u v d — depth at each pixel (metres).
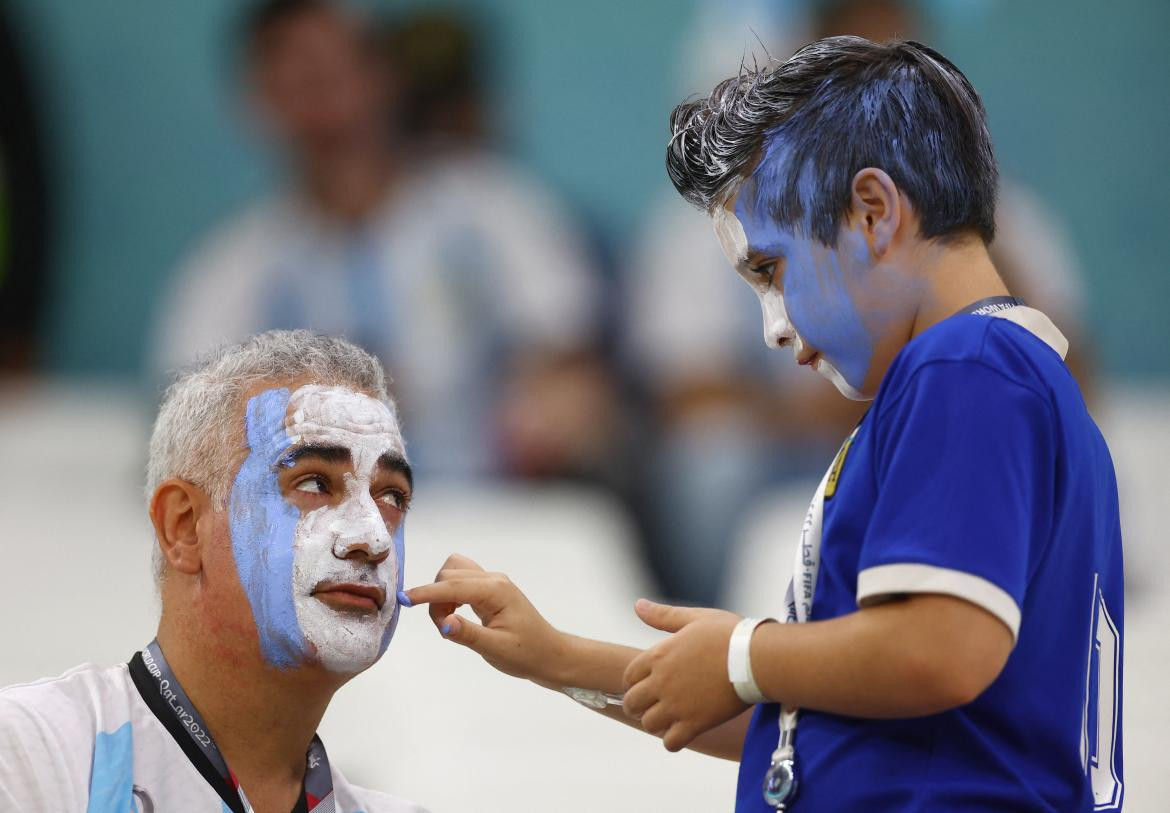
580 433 17.06
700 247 16.95
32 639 12.62
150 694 6.43
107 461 18.28
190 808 6.29
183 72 22.81
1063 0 22.09
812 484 14.41
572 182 22.12
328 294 17.39
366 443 6.45
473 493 16.75
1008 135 22.28
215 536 6.38
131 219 22.58
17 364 21.97
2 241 21.98
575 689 6.86
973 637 5.44
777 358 15.67
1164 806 10.01
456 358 17.33
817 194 5.98
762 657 5.85
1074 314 15.59
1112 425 16.39
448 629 6.74
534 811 10.41
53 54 22.44
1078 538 5.89
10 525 15.83
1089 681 6.04
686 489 14.02
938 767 5.73
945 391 5.67
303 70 17.75
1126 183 22.12
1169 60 22.12
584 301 18.02
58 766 6.13
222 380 6.52
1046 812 5.69
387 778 10.91
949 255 6.02
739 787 6.22
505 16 22.00
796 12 17.62
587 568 13.84
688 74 20.89
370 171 17.80
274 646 6.33
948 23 22.17
